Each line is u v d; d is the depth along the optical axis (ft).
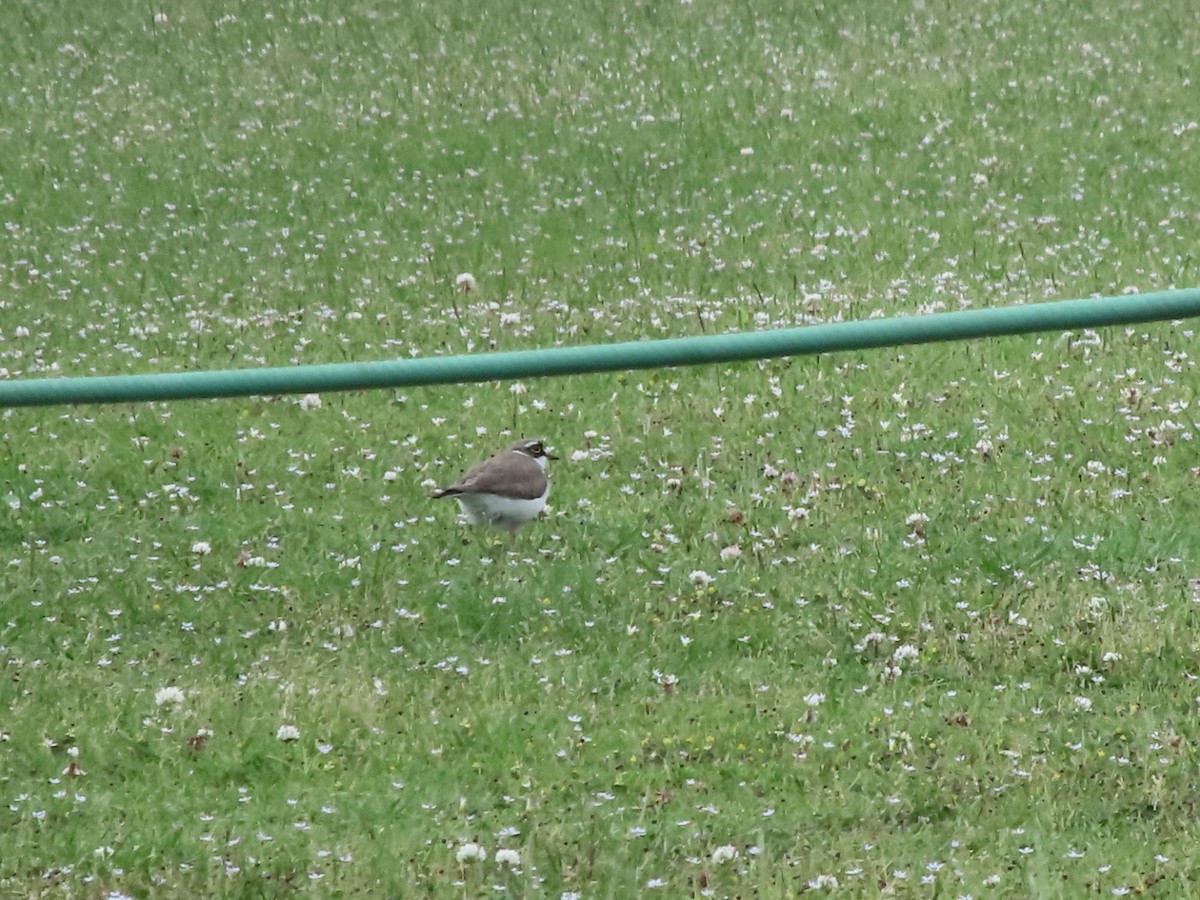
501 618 43.27
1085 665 40.65
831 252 78.74
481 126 101.14
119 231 85.46
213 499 52.60
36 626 43.42
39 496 52.49
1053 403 57.72
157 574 46.70
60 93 108.88
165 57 115.55
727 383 61.31
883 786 35.12
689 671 40.75
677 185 90.63
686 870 31.81
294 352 66.85
